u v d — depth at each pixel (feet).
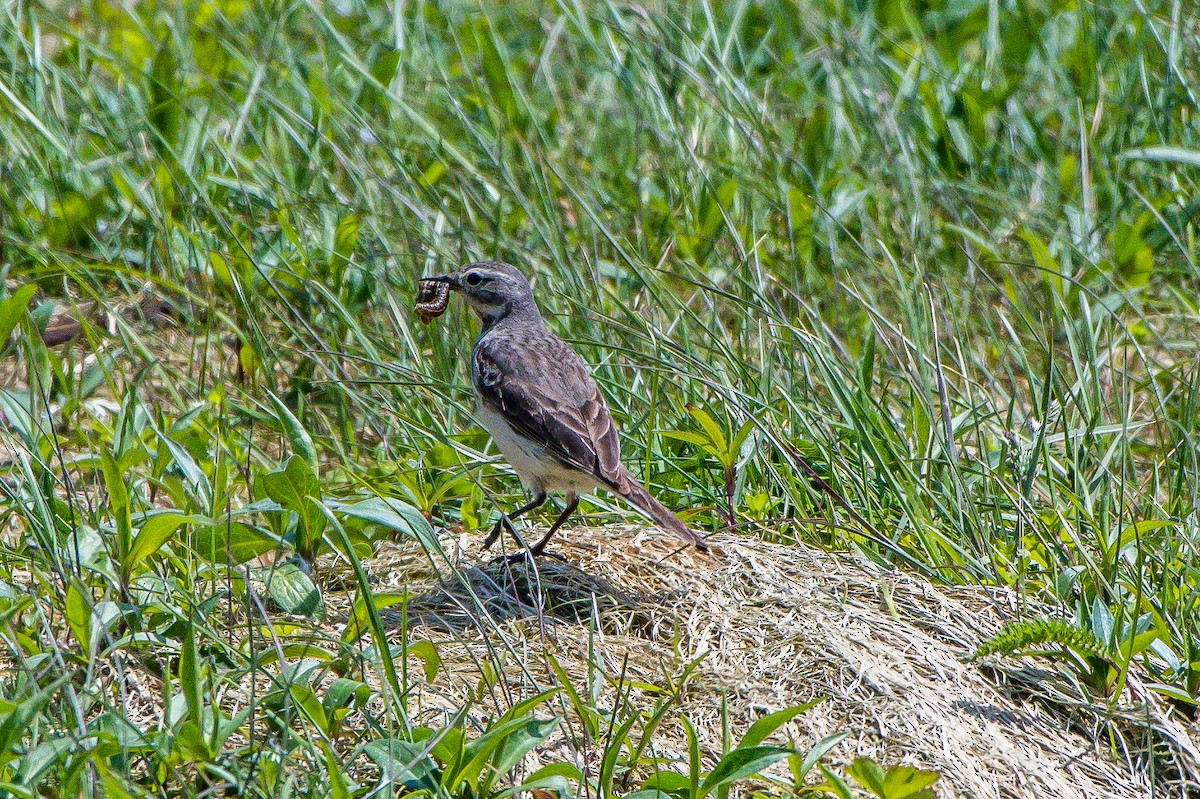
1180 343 44.09
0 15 54.54
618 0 62.69
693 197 49.60
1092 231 47.70
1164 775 27.66
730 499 34.88
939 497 35.78
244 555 31.14
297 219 45.47
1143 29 56.34
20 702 23.79
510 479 38.47
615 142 55.47
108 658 27.07
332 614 30.81
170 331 44.73
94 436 39.47
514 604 31.89
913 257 43.01
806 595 31.89
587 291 43.32
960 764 26.78
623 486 32.91
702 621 31.12
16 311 30.66
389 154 46.47
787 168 51.13
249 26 61.98
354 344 43.34
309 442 34.58
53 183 45.60
